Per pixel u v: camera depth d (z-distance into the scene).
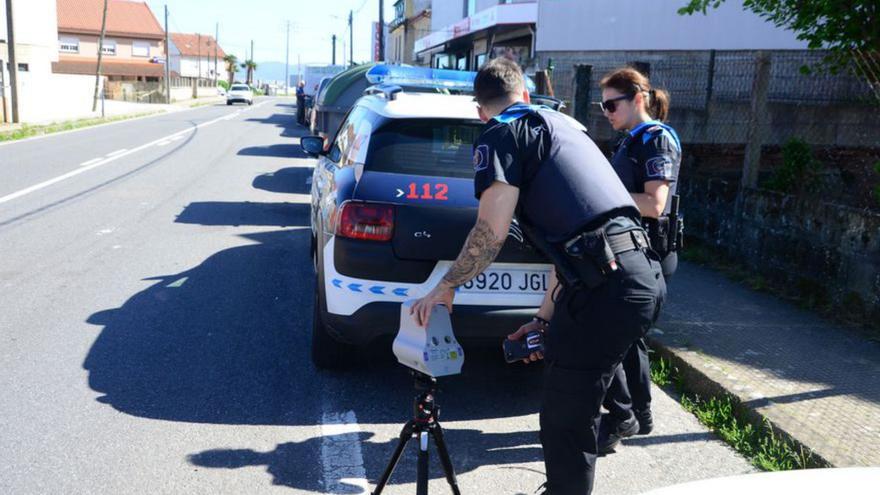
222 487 3.43
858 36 6.74
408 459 3.76
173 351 5.10
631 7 17.41
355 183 4.32
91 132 23.34
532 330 3.10
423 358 2.58
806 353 5.05
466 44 27.91
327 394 4.50
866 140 9.53
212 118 34.09
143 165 15.16
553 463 2.86
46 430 3.92
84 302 6.10
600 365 2.73
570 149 2.72
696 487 1.90
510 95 2.87
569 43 18.25
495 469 3.71
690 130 11.47
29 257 7.50
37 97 29.34
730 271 7.14
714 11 16.58
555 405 2.80
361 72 10.74
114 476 3.49
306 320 5.85
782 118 10.42
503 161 2.64
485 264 2.66
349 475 3.58
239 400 4.37
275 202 11.33
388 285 4.15
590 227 2.66
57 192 11.44
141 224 9.30
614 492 3.54
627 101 3.80
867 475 1.94
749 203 7.02
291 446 3.85
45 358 4.89
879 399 4.32
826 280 6.03
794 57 10.60
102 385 4.51
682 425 4.29
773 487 1.89
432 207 4.15
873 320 5.57
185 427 4.01
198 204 10.87
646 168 3.63
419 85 5.82
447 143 4.55
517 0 21.67
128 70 75.50
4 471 3.50
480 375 4.92
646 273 2.70
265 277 7.02
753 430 4.12
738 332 5.46
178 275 7.00
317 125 11.54
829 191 7.75
